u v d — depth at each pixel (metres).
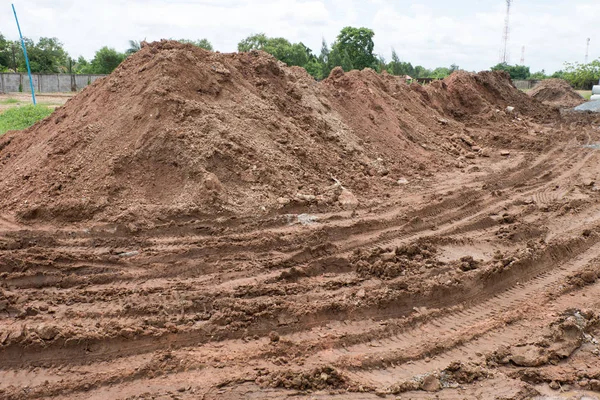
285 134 10.73
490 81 25.61
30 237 7.47
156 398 4.34
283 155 10.13
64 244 7.39
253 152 9.53
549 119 24.39
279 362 4.93
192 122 9.28
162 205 8.34
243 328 5.41
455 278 6.54
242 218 8.36
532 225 9.08
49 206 8.20
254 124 10.31
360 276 6.80
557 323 5.79
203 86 10.31
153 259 7.02
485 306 6.32
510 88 26.94
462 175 12.88
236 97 10.77
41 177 8.90
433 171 13.06
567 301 6.48
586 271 7.18
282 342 5.19
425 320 5.87
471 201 10.50
